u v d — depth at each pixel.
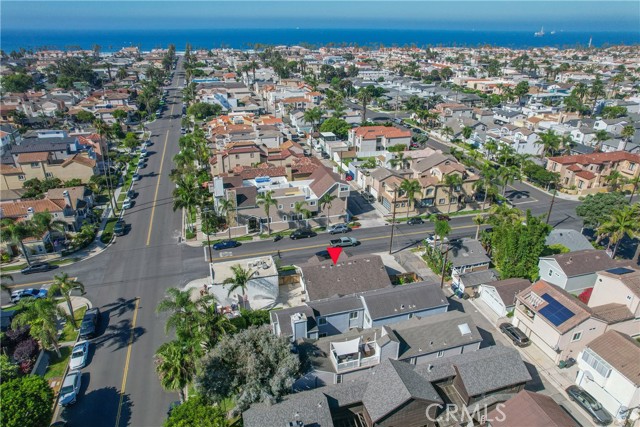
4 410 34.44
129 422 39.97
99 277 63.41
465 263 63.19
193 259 68.44
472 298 58.78
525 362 46.88
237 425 39.00
